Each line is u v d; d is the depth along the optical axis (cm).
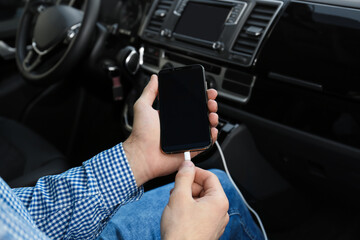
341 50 93
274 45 102
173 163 66
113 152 63
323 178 113
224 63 109
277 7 101
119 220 76
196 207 52
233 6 109
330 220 137
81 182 61
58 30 125
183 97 69
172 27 119
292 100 103
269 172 122
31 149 125
